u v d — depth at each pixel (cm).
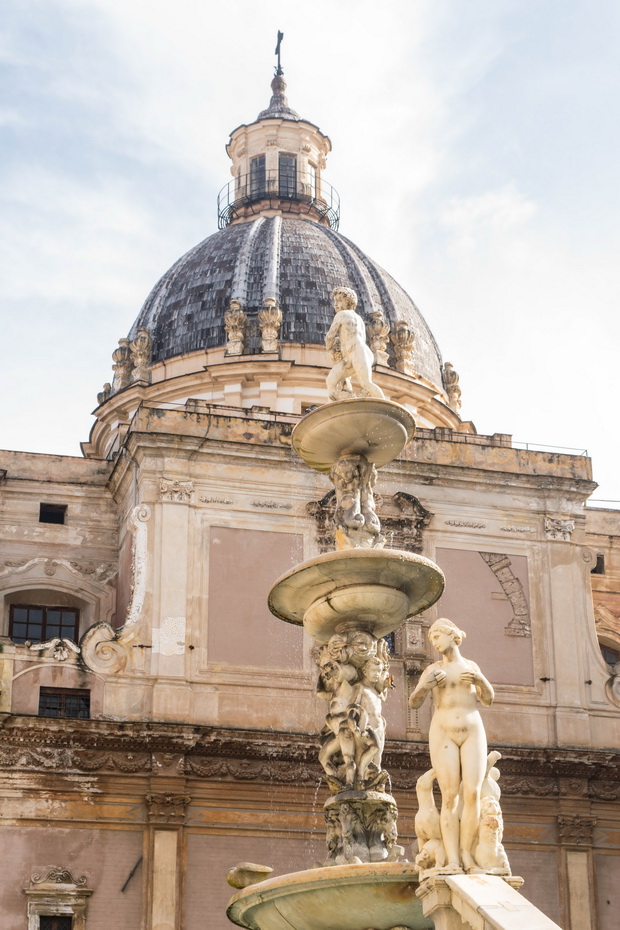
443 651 1784
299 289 5419
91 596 4462
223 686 3991
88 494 4550
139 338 5353
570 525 4450
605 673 4331
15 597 4447
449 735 1727
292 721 4000
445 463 4397
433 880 1659
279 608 2214
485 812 1686
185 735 3825
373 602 2109
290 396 5091
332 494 4222
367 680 2159
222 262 5556
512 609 4312
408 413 2205
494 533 4375
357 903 1816
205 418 4244
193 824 3812
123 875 3731
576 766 4125
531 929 1523
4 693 3822
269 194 6175
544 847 4062
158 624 3994
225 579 4100
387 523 4278
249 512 4181
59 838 3716
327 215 6300
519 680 4238
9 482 4494
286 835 3859
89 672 3906
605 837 4138
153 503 4125
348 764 2123
